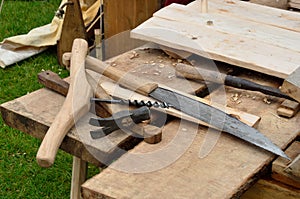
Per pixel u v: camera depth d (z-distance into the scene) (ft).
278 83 5.28
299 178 4.13
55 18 11.37
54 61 11.12
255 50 5.35
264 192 4.47
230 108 4.68
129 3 8.66
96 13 10.77
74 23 10.28
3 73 10.67
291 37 5.61
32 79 10.49
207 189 3.76
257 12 6.16
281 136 4.46
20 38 11.21
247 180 3.89
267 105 4.91
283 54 5.28
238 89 5.16
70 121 4.34
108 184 3.79
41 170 8.20
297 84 4.47
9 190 7.86
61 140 4.24
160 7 8.57
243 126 4.39
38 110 4.69
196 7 6.24
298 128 4.58
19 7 13.57
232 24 5.85
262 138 4.27
